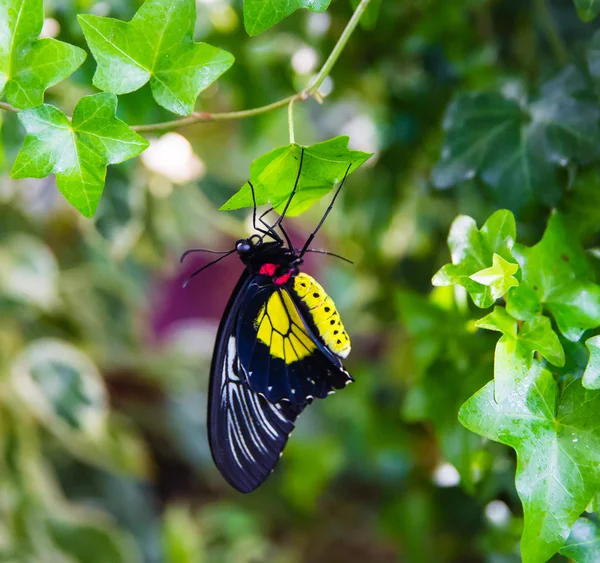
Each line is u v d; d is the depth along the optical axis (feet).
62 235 2.81
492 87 2.21
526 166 2.00
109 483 3.36
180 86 1.83
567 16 2.23
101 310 3.05
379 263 2.46
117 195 2.29
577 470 1.77
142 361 3.49
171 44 1.82
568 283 1.85
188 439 3.72
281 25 2.27
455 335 2.02
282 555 3.74
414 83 2.35
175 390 3.70
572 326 1.83
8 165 2.12
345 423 3.60
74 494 3.27
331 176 1.83
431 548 2.37
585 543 1.81
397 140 2.36
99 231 2.29
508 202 2.00
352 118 2.61
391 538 2.48
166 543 3.34
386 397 2.50
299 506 3.54
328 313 2.00
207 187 2.49
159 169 2.41
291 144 1.79
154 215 2.53
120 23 1.81
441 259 2.35
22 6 1.80
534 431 1.78
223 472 1.95
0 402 2.63
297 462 3.46
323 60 2.29
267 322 1.99
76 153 1.81
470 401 1.78
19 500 2.63
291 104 1.84
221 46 2.26
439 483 2.29
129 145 1.81
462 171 2.02
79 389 2.64
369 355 3.27
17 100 1.82
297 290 2.00
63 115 1.80
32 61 1.82
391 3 2.27
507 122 2.02
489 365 1.97
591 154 1.97
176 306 4.72
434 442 2.40
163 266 2.72
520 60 2.28
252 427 1.98
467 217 1.85
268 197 1.84
